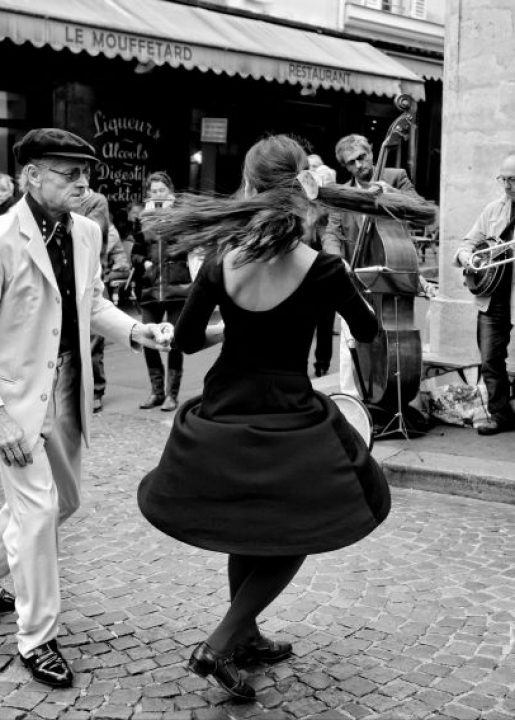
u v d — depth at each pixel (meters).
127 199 12.18
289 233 2.58
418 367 5.60
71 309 3.15
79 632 3.42
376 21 15.39
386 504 2.78
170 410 7.09
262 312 2.66
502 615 3.54
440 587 3.81
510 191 5.50
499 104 6.20
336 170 15.27
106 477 5.40
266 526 2.57
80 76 11.48
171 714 2.88
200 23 11.39
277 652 3.19
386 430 5.79
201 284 2.72
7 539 3.06
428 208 4.20
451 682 3.06
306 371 2.77
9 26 8.76
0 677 3.08
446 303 6.49
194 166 12.96
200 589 3.83
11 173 11.06
